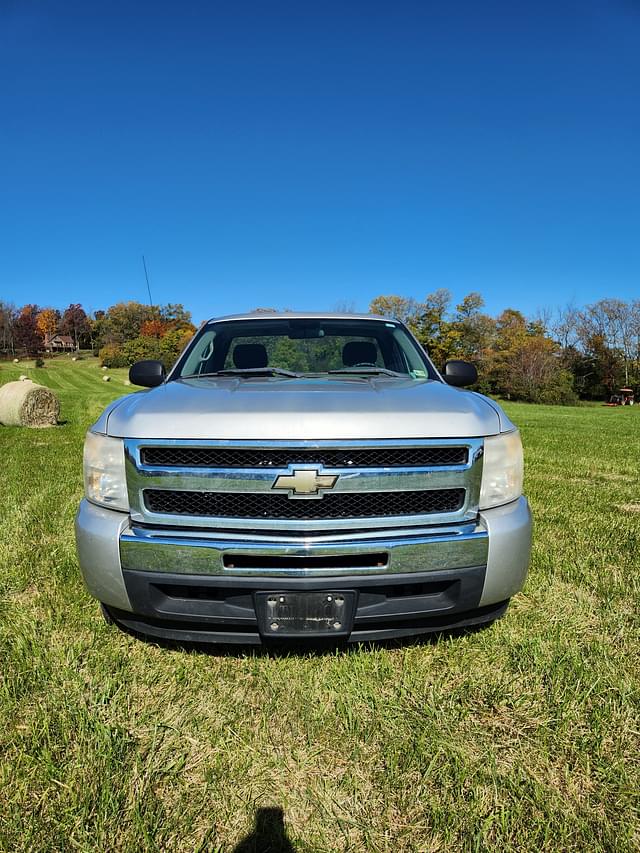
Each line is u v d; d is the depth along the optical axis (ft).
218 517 6.61
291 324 11.55
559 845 4.86
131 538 6.63
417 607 6.75
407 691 6.98
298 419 6.57
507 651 7.89
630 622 8.85
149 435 6.72
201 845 4.86
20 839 4.86
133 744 6.07
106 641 8.14
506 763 5.82
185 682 7.21
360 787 5.53
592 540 12.91
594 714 6.48
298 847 4.87
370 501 6.66
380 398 7.40
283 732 6.34
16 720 6.43
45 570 10.67
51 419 41.70
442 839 4.93
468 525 6.88
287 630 6.57
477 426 7.01
